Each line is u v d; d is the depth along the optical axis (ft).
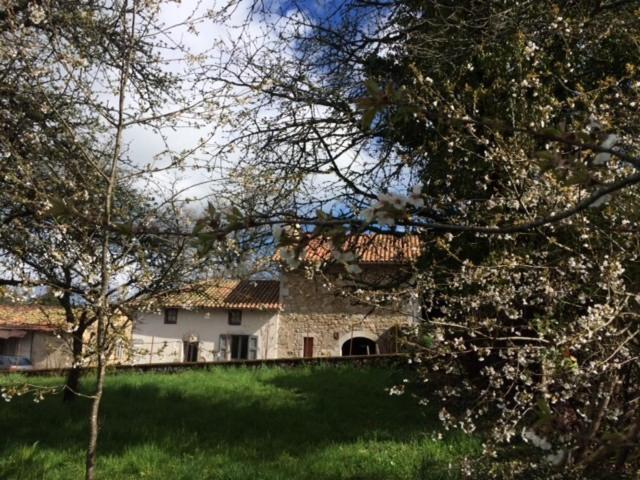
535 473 14.35
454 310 17.43
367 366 44.86
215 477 19.21
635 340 12.80
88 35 17.37
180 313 83.56
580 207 5.87
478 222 17.60
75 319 22.35
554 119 18.44
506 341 16.29
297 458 20.75
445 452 19.80
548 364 12.92
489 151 16.78
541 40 19.48
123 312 15.42
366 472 18.79
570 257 14.16
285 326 79.56
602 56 20.45
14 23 16.26
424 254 21.61
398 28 25.79
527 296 15.62
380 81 22.66
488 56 19.95
